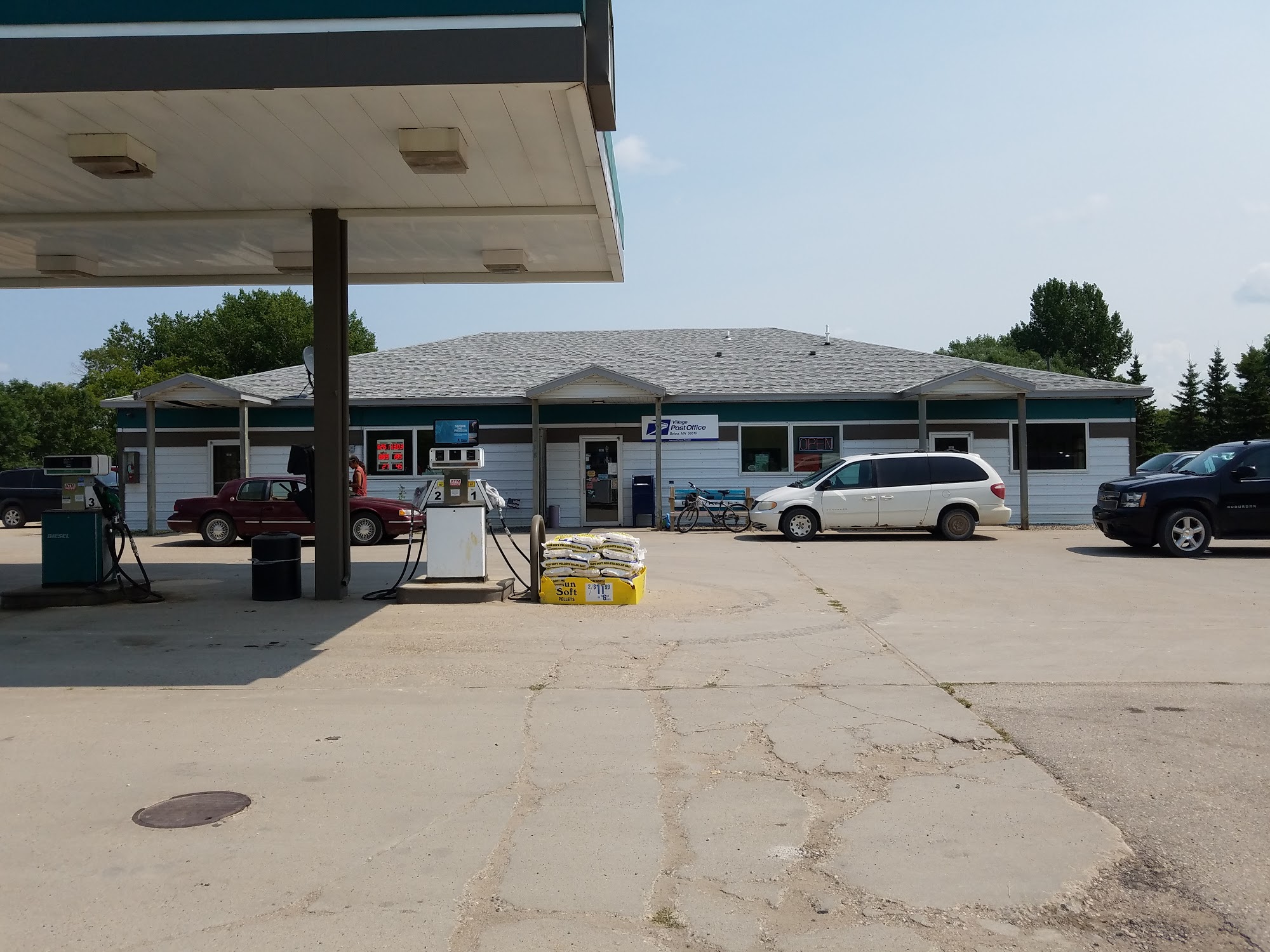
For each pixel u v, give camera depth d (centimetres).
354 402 2342
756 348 2809
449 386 2452
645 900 366
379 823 442
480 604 1084
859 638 877
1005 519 1925
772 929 344
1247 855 403
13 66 746
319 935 339
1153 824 436
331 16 741
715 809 459
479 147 902
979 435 2342
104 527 1144
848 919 350
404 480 2355
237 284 1409
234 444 2344
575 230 1194
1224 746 550
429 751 552
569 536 1134
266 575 1119
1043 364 8075
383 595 1127
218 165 955
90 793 483
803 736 577
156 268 1362
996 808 457
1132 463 2323
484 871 391
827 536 2034
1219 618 972
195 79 745
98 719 620
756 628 930
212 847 415
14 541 2162
